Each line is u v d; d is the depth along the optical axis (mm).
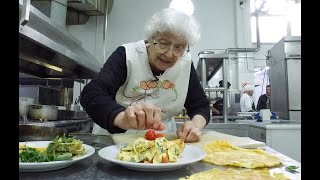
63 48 1906
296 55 2979
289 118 2934
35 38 1506
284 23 4934
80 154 678
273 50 3482
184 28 1031
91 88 989
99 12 4117
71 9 3932
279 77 3236
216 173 580
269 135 2174
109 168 626
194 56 4367
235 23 4430
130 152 650
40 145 780
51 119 2068
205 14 4453
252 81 4309
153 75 1275
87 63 2475
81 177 554
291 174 588
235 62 4371
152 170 595
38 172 577
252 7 4742
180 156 700
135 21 4418
